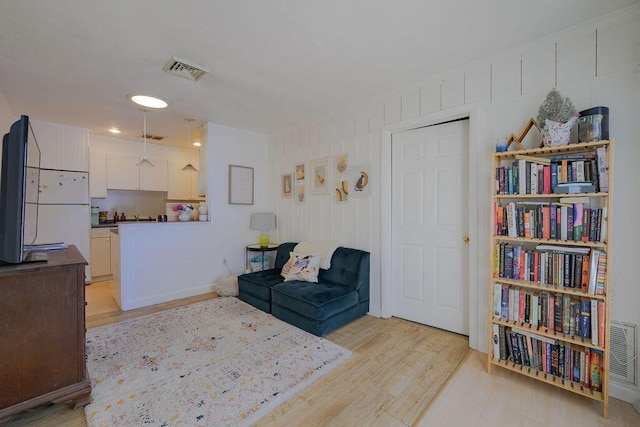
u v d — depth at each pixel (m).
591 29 1.93
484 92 2.40
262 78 2.70
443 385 1.98
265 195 4.79
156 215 5.94
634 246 1.79
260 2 1.70
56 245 2.38
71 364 1.75
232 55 2.30
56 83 2.77
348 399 1.84
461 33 2.03
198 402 1.79
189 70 2.51
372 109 3.24
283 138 4.46
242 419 1.66
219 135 4.23
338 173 3.62
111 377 2.05
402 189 3.10
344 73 2.62
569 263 1.87
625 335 1.81
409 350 2.45
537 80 2.15
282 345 2.51
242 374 2.08
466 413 1.72
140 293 3.55
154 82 2.77
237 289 3.89
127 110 3.54
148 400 1.81
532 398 1.85
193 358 2.30
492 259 2.12
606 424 1.62
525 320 2.01
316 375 2.07
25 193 1.68
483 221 2.41
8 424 1.63
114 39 2.07
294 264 3.39
